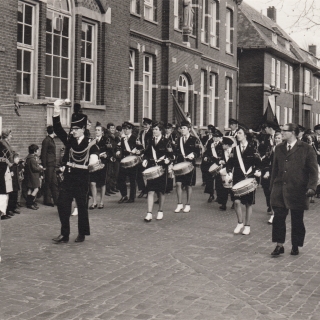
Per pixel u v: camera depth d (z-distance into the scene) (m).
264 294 6.88
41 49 15.77
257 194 18.95
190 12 26.77
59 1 16.86
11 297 6.51
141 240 10.23
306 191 9.12
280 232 9.16
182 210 14.23
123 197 15.41
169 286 7.16
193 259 8.81
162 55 25.22
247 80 38.88
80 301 6.43
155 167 12.44
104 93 19.22
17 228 11.04
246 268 8.28
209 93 31.31
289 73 45.75
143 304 6.37
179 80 27.16
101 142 14.14
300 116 47.56
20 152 14.95
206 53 30.47
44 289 6.88
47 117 16.30
